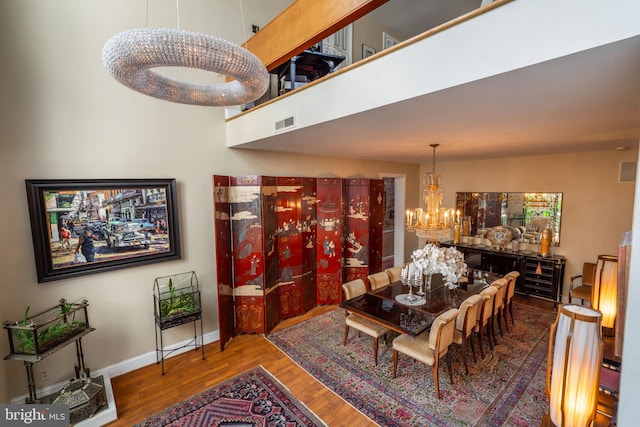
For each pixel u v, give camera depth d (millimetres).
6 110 2533
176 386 3039
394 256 7070
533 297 5297
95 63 2945
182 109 3561
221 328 3689
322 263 4980
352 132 3016
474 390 2895
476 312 3236
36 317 2715
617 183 4488
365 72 2166
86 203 2930
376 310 3246
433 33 1738
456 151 4609
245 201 3930
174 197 3484
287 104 2939
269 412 2664
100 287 3098
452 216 4234
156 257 3408
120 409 2721
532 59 1393
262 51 3062
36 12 2629
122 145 3141
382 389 2932
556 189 5043
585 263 4637
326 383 3041
